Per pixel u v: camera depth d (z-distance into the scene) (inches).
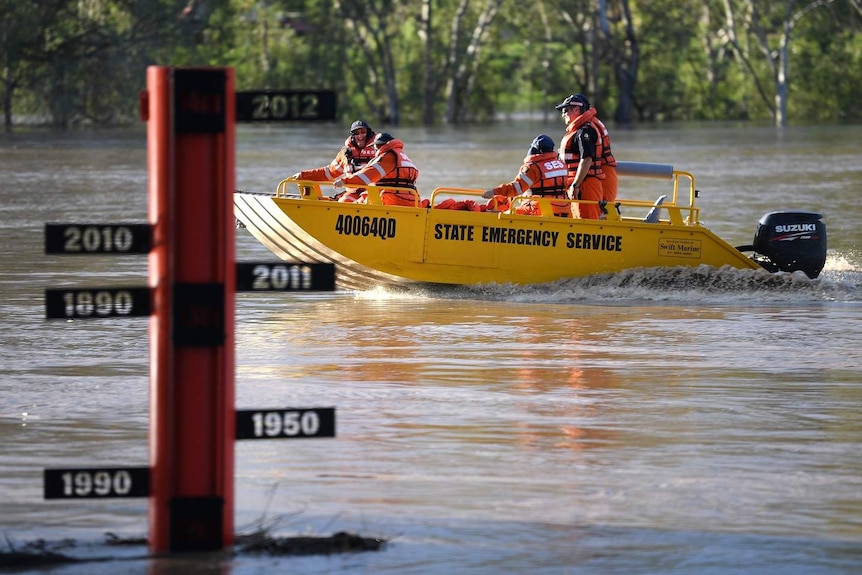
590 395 956.0
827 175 3501.5
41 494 706.2
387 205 1419.8
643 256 1454.2
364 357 1099.9
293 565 598.2
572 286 1448.1
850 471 758.5
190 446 584.7
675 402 933.8
